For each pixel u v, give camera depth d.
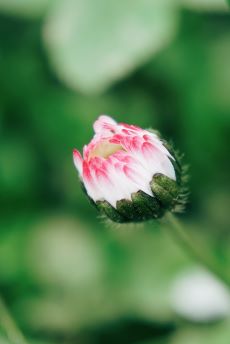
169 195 0.12
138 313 0.18
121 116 0.19
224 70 0.19
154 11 0.14
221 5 0.14
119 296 0.18
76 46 0.14
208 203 0.19
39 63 0.19
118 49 0.13
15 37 0.19
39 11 0.15
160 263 0.19
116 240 0.19
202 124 0.19
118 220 0.12
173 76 0.19
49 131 0.19
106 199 0.12
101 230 0.19
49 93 0.19
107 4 0.14
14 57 0.19
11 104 0.19
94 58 0.13
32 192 0.19
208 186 0.19
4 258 0.19
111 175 0.12
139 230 0.19
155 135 0.12
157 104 0.19
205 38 0.19
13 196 0.19
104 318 0.18
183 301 0.18
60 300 0.19
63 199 0.20
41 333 0.18
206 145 0.19
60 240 0.19
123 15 0.14
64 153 0.20
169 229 0.13
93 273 0.19
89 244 0.19
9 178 0.19
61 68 0.13
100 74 0.13
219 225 0.19
